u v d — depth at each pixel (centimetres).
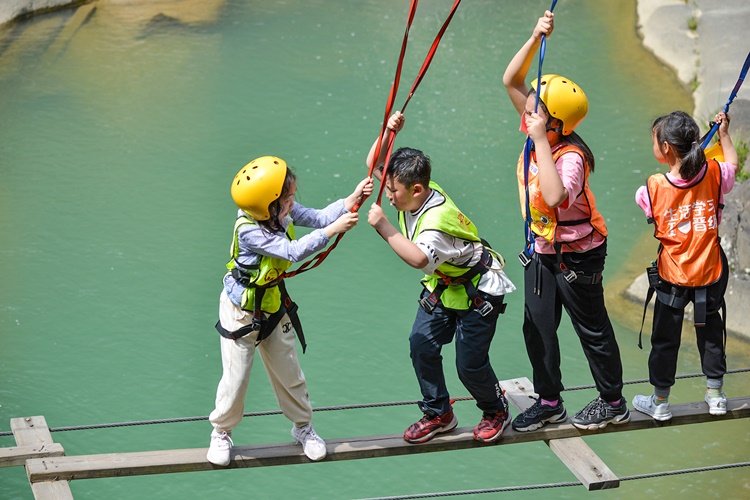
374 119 3173
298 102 3269
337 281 2569
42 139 3114
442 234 876
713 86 3097
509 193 2827
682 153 951
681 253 969
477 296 912
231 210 2836
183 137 3117
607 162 2930
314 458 941
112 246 2689
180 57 3538
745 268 2306
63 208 2833
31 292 2530
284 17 3806
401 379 2222
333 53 3550
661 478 1919
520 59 956
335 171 2909
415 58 3512
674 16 3559
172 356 2339
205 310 2489
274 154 3000
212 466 935
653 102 3184
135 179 2945
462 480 1955
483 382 946
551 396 986
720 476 1916
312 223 903
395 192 884
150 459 931
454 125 3133
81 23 3725
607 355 972
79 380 2247
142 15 3784
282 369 916
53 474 913
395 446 962
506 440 984
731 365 2173
